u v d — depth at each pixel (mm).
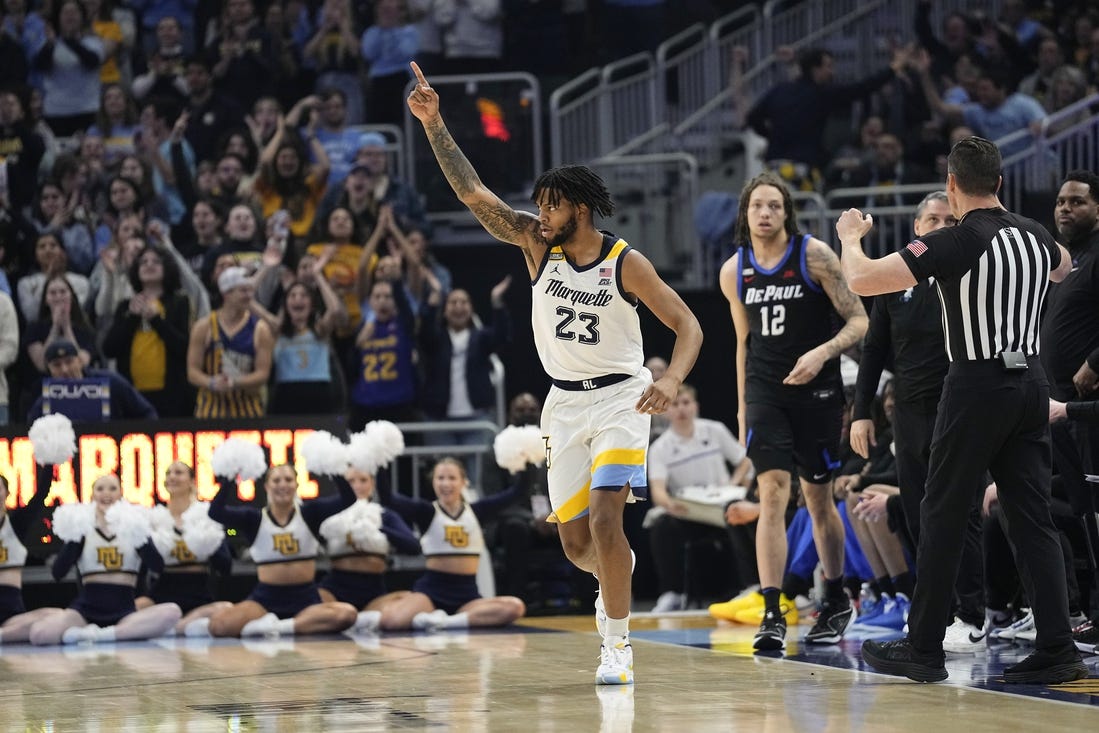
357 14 27188
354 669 11828
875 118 24750
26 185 23453
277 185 22484
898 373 12047
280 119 22609
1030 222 9859
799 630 14812
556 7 28141
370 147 22562
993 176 9781
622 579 10023
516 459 16016
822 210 22281
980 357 9555
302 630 16016
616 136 26547
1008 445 9766
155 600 16750
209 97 24625
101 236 21875
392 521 16938
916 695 9273
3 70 25312
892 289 9648
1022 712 8445
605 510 9773
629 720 8375
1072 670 9617
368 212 21766
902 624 14211
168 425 17656
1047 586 9672
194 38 27797
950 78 26484
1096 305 11703
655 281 9828
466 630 16281
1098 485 11617
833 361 12688
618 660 10195
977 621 12039
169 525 16656
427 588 16844
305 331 19469
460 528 16984
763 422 12633
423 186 25188
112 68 26156
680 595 18969
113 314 20016
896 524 13898
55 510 16609
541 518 19062
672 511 18906
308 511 16625
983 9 28469
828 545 13016
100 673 12086
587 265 9859
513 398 23266
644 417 9945
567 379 10047
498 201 10148
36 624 15586
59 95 25469
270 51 25688
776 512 12555
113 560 16219
